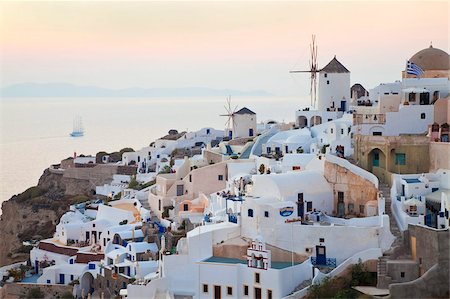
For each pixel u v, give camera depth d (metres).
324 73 129.88
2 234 155.75
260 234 80.19
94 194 156.12
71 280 100.06
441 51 114.56
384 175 89.81
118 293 91.62
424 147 89.56
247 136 147.25
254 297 74.56
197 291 77.69
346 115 113.62
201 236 80.19
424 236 70.12
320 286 71.56
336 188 87.62
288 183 85.44
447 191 80.81
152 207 115.56
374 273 73.25
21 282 103.06
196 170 111.38
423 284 67.94
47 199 155.62
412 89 101.69
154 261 92.81
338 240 76.94
